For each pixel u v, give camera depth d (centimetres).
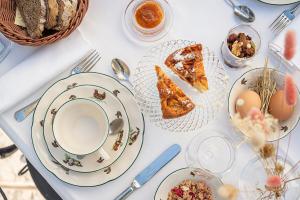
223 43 87
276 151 85
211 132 87
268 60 88
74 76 86
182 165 87
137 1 88
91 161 85
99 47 89
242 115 83
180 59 85
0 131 140
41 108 86
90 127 85
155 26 87
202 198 85
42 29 85
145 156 87
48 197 108
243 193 85
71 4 82
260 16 89
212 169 86
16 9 88
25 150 88
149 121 87
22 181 141
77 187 87
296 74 87
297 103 83
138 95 87
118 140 85
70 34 88
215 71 86
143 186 87
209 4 90
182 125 86
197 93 86
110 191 87
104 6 90
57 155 85
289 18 88
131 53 89
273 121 76
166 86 86
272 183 72
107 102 86
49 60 88
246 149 86
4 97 87
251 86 86
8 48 89
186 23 89
